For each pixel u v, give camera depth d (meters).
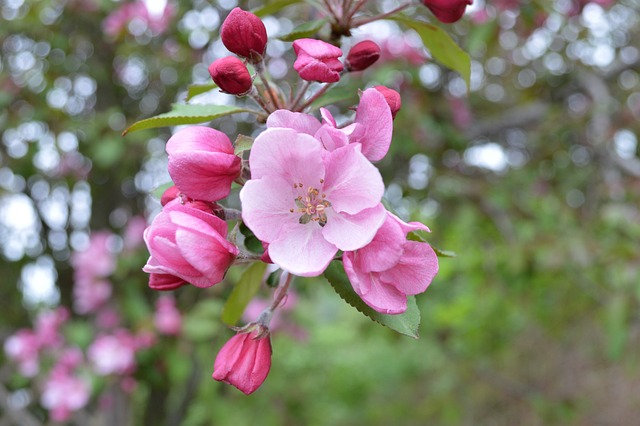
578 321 6.60
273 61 3.96
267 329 1.25
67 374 3.90
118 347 3.62
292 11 3.85
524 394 6.05
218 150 1.18
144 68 4.61
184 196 1.19
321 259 1.08
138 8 4.14
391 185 4.62
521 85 5.71
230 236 1.21
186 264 1.10
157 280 1.20
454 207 4.80
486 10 3.58
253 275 1.68
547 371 7.47
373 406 8.85
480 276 4.43
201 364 4.45
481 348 6.00
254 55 1.33
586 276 3.84
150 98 4.77
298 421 7.30
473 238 4.36
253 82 1.36
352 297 1.18
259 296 4.02
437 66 4.46
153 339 3.65
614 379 7.38
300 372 8.05
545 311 4.84
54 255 5.05
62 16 4.34
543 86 5.38
